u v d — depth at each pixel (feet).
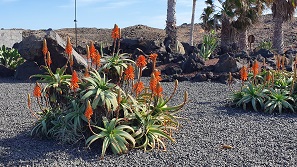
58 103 17.94
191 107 24.20
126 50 46.83
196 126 19.54
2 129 19.10
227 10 64.59
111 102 16.10
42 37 35.63
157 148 16.17
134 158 15.11
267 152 15.81
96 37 105.19
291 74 27.94
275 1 67.46
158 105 17.35
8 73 38.96
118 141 15.64
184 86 33.24
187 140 17.28
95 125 16.42
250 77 29.66
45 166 14.42
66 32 111.75
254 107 23.17
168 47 46.62
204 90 31.07
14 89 31.78
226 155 15.40
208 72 36.58
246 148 16.28
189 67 38.55
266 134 18.28
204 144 16.76
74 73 16.06
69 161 14.84
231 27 65.62
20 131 18.74
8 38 56.03
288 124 20.25
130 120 16.61
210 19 67.92
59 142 16.56
